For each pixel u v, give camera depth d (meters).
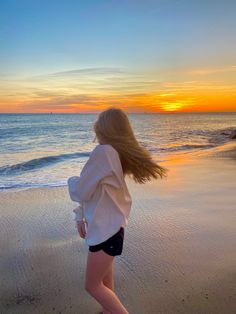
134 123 62.53
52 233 4.36
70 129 40.12
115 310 2.14
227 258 3.51
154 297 2.77
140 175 2.15
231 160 11.20
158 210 5.34
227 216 5.00
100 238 2.03
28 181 8.12
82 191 2.02
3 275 3.19
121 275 3.15
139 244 3.90
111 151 2.03
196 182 7.64
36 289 2.93
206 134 29.31
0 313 2.57
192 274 3.16
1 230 4.46
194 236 4.15
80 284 3.02
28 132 34.38
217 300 2.71
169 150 16.08
